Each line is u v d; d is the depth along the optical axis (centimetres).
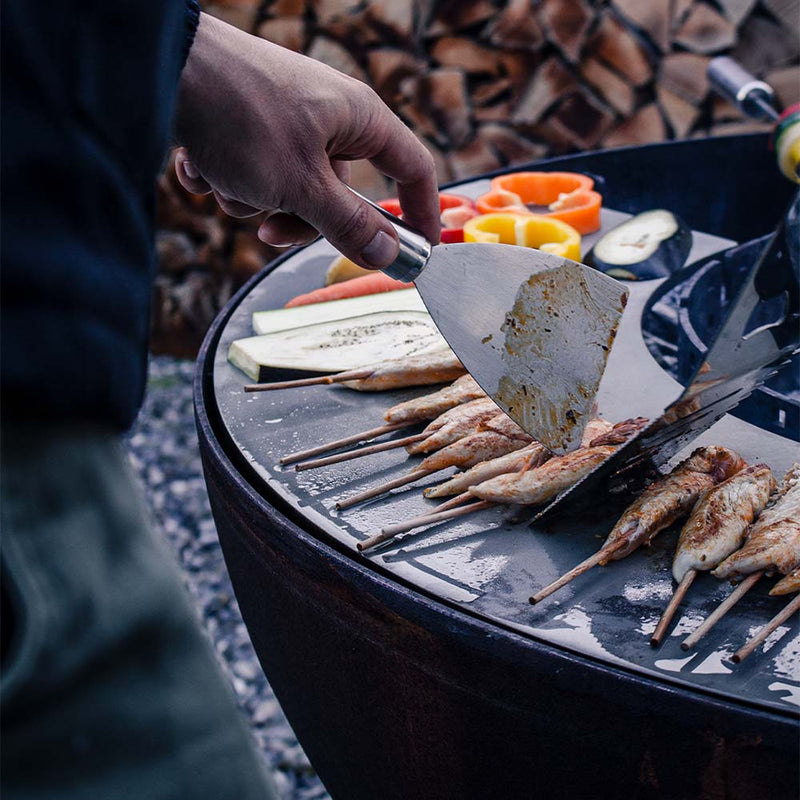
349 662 89
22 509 44
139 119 45
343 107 89
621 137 302
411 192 104
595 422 102
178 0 48
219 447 105
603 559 83
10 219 41
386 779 95
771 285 79
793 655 73
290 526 90
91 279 43
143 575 47
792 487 91
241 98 83
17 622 42
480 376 90
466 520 92
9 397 42
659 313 145
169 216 332
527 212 161
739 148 203
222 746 50
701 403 86
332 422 112
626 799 76
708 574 83
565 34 289
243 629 228
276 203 90
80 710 45
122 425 48
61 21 42
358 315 133
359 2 297
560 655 73
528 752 79
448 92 304
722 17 278
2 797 44
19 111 41
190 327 344
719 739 69
